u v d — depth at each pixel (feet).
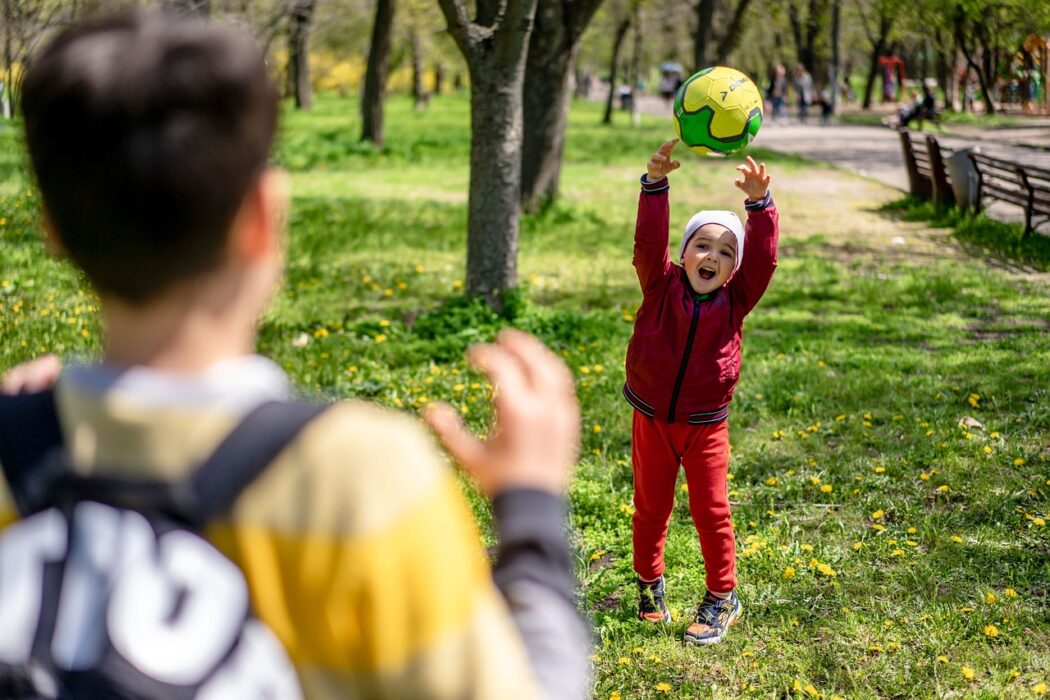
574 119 153.28
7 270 34.88
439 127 126.31
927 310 33.32
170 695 3.06
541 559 3.46
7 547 3.22
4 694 3.13
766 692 13.29
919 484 19.24
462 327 29.63
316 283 36.91
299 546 3.11
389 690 3.13
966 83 125.29
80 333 27.25
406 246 44.83
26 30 32.27
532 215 53.42
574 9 52.21
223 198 3.24
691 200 61.46
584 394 24.53
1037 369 25.98
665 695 13.23
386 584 3.10
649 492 14.42
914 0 92.43
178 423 3.19
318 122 134.41
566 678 3.31
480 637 3.16
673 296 13.61
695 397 13.71
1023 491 18.54
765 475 20.10
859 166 78.38
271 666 3.15
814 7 106.32
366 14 127.85
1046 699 12.87
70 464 3.22
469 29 29.94
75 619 3.14
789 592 15.55
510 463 3.58
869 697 12.90
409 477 3.19
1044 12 74.64
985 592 15.31
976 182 49.37
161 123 3.17
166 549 3.13
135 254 3.21
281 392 3.45
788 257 43.06
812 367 26.71
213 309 3.37
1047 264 39.09
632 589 16.01
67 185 3.21
